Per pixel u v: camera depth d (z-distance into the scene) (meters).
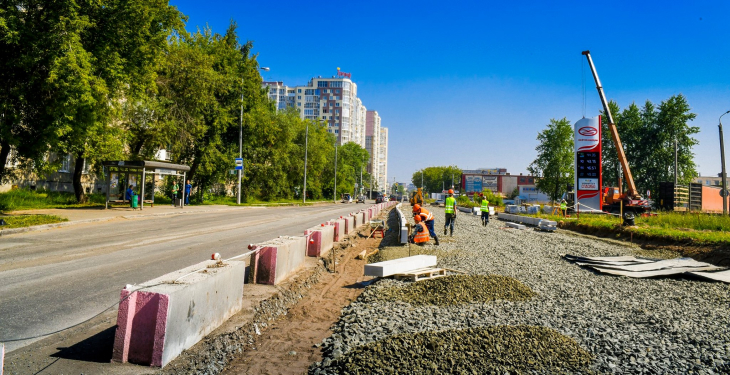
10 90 14.55
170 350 3.90
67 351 4.09
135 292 3.93
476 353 4.33
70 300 5.75
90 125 16.72
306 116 155.12
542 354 4.43
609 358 4.47
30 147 15.73
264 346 4.98
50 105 15.04
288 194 61.78
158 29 20.80
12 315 5.00
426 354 4.27
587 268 10.82
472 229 22.33
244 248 11.19
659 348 4.81
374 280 8.96
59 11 14.77
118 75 17.78
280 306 6.48
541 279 9.12
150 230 14.80
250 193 45.38
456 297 7.14
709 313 6.47
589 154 29.84
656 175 53.50
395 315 6.14
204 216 23.25
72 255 9.18
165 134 27.48
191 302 4.29
